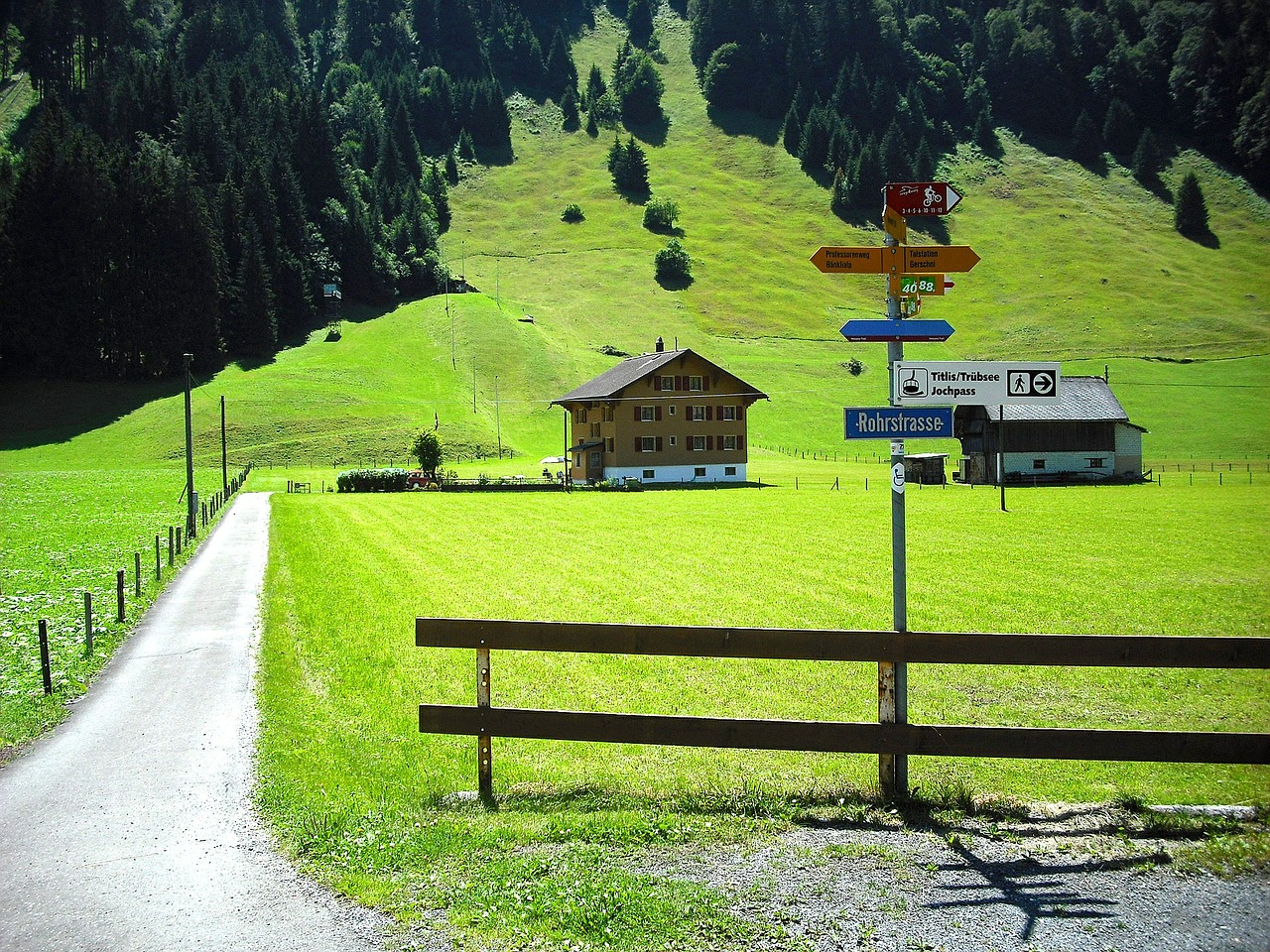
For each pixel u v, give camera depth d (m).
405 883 7.85
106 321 141.00
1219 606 23.97
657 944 6.79
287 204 177.00
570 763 11.60
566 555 35.31
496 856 8.30
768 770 11.21
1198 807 9.16
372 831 8.90
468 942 6.91
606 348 172.75
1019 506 57.38
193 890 7.91
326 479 95.31
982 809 9.22
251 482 90.44
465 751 12.15
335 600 25.16
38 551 34.72
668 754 12.05
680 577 29.53
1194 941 6.73
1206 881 7.64
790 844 8.48
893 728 9.19
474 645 9.82
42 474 94.31
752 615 23.02
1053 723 13.91
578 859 8.16
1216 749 8.81
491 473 98.06
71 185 139.12
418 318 171.25
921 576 29.47
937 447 126.25
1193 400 142.00
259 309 154.62
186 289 144.00
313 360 151.12
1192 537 39.78
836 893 7.51
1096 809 9.19
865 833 8.69
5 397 133.50
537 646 9.71
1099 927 6.93
